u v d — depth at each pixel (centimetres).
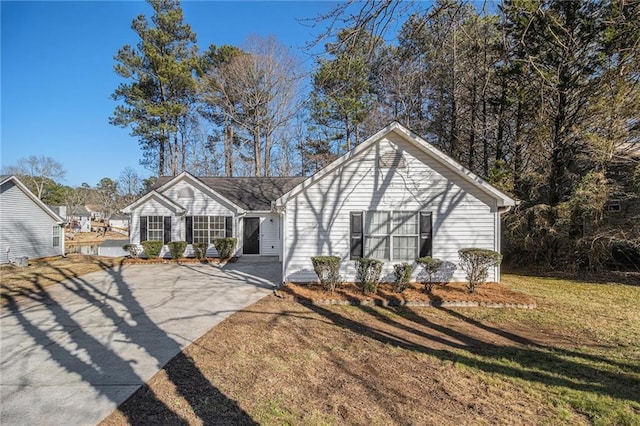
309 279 992
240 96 2438
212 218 1692
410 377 430
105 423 333
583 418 340
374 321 682
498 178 1378
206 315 724
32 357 509
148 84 2616
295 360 484
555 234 1270
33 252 1833
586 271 1301
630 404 365
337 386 405
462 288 915
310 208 990
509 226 1380
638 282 1116
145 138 2734
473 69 1334
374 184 985
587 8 899
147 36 2545
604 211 1194
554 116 1203
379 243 983
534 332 620
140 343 561
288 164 3155
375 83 1686
